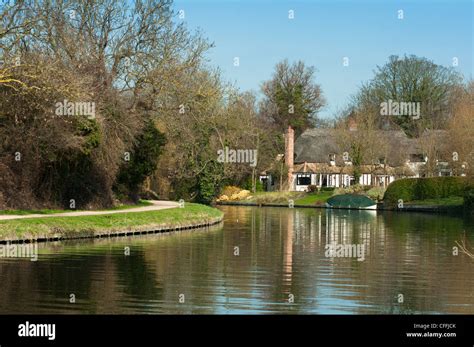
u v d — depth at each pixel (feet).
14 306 52.54
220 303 54.80
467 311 53.52
